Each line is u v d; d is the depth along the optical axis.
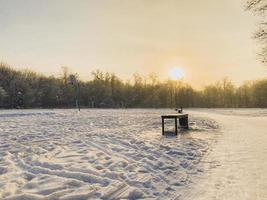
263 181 5.81
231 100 114.62
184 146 10.45
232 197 4.95
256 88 102.00
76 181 5.67
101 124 18.95
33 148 9.19
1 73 80.25
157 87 107.19
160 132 14.75
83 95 91.62
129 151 9.10
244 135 13.58
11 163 7.11
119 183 5.74
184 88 108.81
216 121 23.34
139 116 29.27
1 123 19.66
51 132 13.86
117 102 99.62
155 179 6.23
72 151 8.76
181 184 5.90
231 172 6.63
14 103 75.88
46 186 5.38
